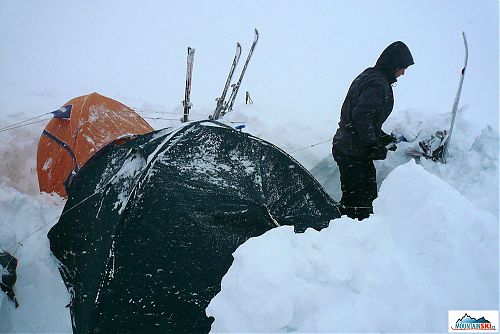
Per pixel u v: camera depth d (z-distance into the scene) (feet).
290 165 12.84
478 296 6.15
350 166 13.88
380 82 13.20
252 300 6.25
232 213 11.37
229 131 12.71
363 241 6.78
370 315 6.01
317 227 12.14
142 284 10.34
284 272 6.40
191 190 11.39
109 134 16.58
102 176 12.87
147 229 10.78
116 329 10.09
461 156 13.83
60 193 16.21
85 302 10.61
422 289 6.11
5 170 17.28
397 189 7.36
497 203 8.29
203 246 10.73
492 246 6.64
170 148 11.89
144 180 11.23
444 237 6.52
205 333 10.02
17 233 13.46
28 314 11.60
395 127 15.80
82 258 11.73
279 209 12.10
